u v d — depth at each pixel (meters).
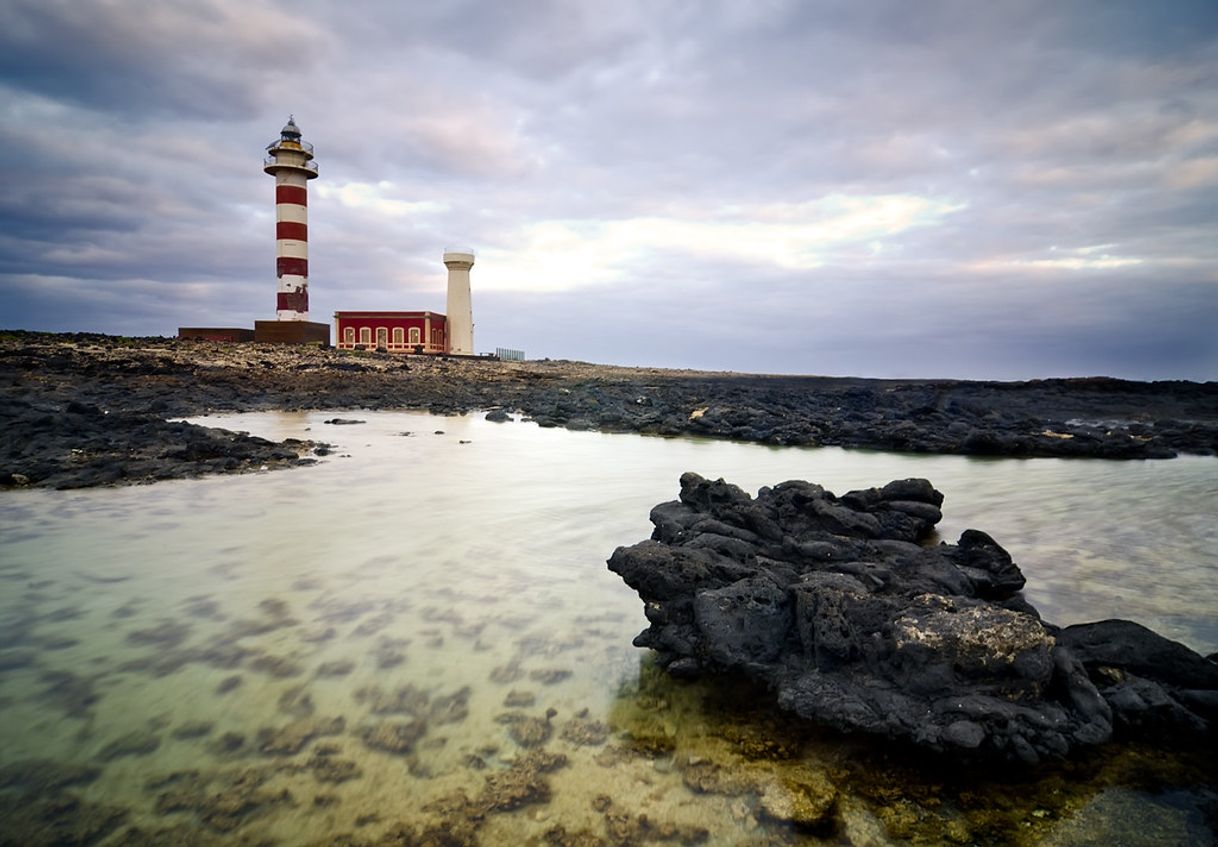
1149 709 4.84
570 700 5.37
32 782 4.34
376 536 10.02
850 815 4.06
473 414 28.23
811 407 30.70
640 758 4.61
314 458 16.70
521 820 3.98
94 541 9.63
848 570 6.89
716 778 4.40
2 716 5.12
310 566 8.64
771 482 14.78
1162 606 7.21
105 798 4.19
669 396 34.22
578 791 4.25
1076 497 13.26
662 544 7.02
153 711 5.20
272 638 6.50
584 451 19.12
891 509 9.99
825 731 4.95
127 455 15.59
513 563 8.84
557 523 10.91
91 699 5.37
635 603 7.45
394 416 26.69
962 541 8.13
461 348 66.19
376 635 6.57
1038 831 3.93
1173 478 15.59
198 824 3.94
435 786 4.29
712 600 5.84
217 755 4.62
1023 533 10.31
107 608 7.24
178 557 8.95
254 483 13.72
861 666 5.32
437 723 5.02
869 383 45.69
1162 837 3.87
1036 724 4.62
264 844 3.79
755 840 3.84
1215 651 6.12
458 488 13.54
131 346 40.66
